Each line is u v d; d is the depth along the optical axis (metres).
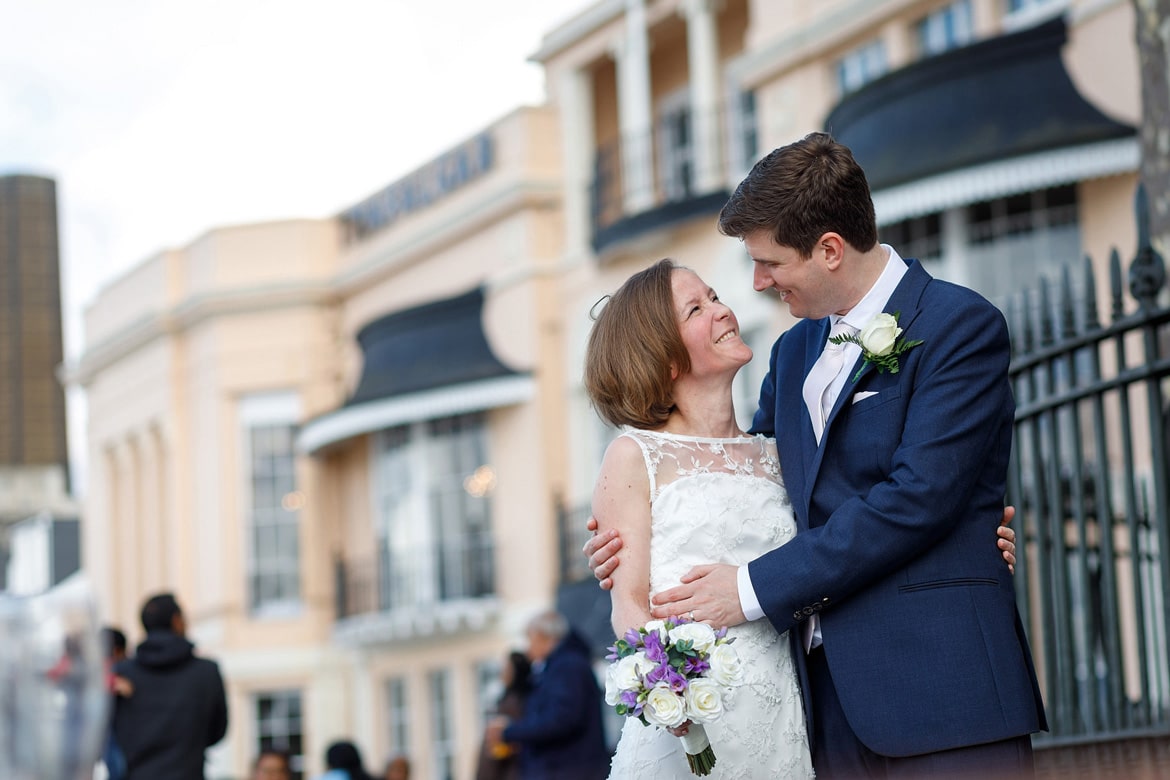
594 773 8.49
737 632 3.37
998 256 13.26
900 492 3.12
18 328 38.66
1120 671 4.78
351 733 22.64
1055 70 12.76
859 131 13.90
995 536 3.28
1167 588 4.65
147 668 7.17
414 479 21.06
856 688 3.19
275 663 22.78
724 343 3.54
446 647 20.77
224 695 7.36
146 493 25.78
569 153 19.64
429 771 21.03
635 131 18.81
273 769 9.84
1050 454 4.98
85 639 1.76
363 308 22.89
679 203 17.05
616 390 3.56
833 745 3.40
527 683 10.19
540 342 19.44
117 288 26.50
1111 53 12.42
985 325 3.25
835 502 3.31
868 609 3.21
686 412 3.58
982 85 12.99
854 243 3.32
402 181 21.94
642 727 3.45
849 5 15.33
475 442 20.39
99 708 1.77
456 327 20.30
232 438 23.47
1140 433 10.64
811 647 3.45
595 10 19.36
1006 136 12.73
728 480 3.48
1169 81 5.88
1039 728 3.22
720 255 16.88
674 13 18.56
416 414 20.08
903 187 13.20
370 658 22.28
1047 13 13.72
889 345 3.22
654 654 3.10
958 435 3.15
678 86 19.39
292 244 23.45
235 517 23.25
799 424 3.48
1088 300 4.84
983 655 3.15
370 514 22.17
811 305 3.39
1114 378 4.79
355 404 20.75
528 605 19.36
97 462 27.55
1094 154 12.33
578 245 19.38
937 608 3.17
